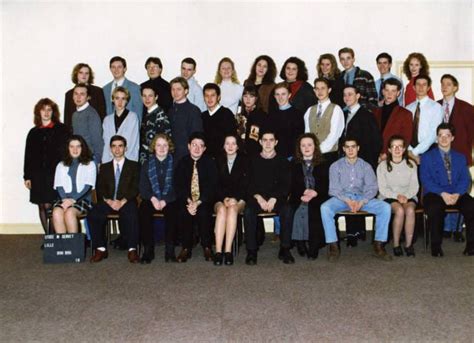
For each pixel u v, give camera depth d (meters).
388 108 5.81
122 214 5.19
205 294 4.15
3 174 6.90
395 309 3.78
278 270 4.82
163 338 3.34
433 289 4.21
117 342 3.29
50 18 6.81
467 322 3.54
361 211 5.25
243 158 5.31
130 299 4.05
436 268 4.82
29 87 6.86
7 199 6.92
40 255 5.53
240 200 5.27
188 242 5.22
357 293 4.13
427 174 5.43
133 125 5.73
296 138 5.57
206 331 3.44
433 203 5.25
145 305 3.91
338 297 4.05
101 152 5.84
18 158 6.90
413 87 6.16
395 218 5.26
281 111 5.61
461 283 4.36
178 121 5.64
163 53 6.82
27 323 3.60
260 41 6.79
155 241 5.91
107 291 4.25
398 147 5.40
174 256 5.18
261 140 5.48
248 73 6.81
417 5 6.73
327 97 5.65
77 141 5.48
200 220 5.15
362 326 3.49
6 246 5.99
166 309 3.83
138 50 6.82
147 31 6.81
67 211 5.30
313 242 5.19
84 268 4.95
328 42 6.77
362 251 5.52
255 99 5.71
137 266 5.01
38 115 5.82
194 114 5.63
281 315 3.69
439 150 5.48
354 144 5.34
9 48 6.84
